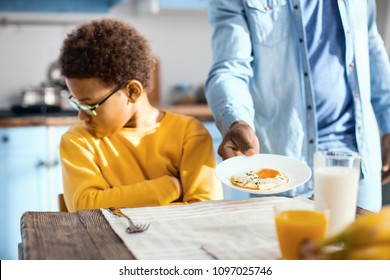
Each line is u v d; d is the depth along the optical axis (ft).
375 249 1.67
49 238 2.75
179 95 12.00
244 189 3.38
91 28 4.10
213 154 4.44
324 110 4.71
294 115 4.69
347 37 4.63
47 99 10.32
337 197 2.83
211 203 3.50
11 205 9.20
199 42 12.17
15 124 8.96
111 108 4.08
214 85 4.40
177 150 4.47
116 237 2.80
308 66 4.58
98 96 4.00
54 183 9.40
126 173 4.31
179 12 11.88
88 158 4.16
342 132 4.80
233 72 4.49
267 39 4.68
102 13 11.33
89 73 3.91
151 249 2.62
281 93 4.71
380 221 1.67
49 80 11.11
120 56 4.02
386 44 10.87
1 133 8.95
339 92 4.70
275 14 4.65
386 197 6.46
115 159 4.30
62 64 4.05
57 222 3.04
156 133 4.45
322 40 4.67
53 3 10.48
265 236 2.83
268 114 4.79
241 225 3.01
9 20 10.72
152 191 3.97
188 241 2.75
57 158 9.37
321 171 2.92
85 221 3.08
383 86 5.22
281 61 4.68
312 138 4.68
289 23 4.63
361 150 4.78
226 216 3.20
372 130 4.91
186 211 3.31
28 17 10.85
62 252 2.55
